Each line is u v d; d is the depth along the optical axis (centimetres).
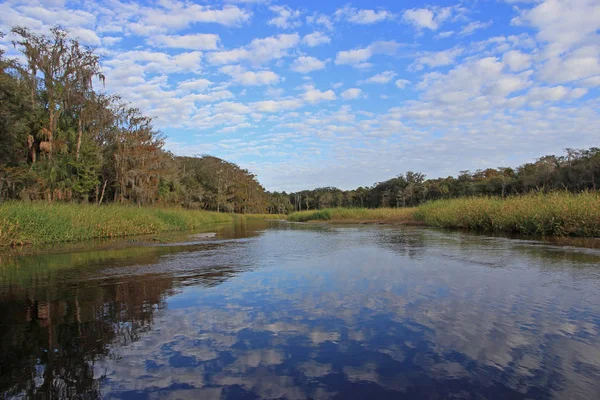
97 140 3156
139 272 842
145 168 3231
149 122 3297
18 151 2320
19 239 1398
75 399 307
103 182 3272
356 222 3253
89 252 1227
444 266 834
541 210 1429
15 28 2364
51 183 2453
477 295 587
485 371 343
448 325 460
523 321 469
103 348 412
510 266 813
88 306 570
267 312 527
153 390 319
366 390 313
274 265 910
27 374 354
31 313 538
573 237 1292
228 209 7125
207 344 418
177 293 643
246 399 302
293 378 337
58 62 2595
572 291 599
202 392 314
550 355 374
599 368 347
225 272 829
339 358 376
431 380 328
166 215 2541
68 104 2698
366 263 902
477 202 2006
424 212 2608
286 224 3544
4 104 1967
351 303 559
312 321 485
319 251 1171
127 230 1991
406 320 480
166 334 450
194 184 5809
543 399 295
